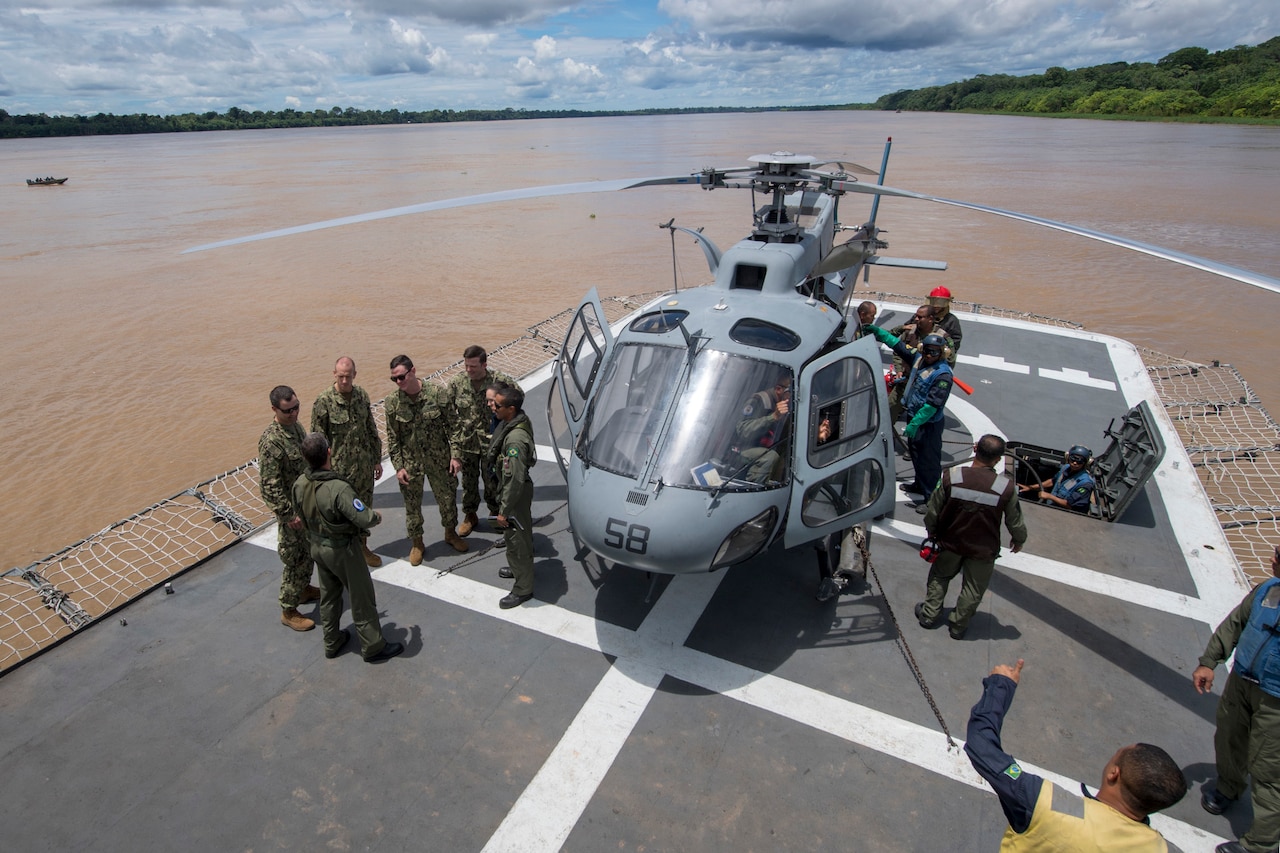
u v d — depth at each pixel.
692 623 5.35
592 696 4.70
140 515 6.72
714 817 3.90
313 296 23.19
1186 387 12.43
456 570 6.03
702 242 6.79
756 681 4.80
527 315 20.48
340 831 3.85
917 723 4.47
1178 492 7.05
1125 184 44.72
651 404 5.11
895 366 8.47
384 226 36.69
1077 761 4.19
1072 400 9.19
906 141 102.56
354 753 4.31
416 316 20.62
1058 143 88.56
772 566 6.03
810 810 3.93
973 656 5.00
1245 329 18.00
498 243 31.62
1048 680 4.79
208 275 26.53
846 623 5.35
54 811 3.97
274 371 16.70
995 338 11.50
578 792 4.05
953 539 4.78
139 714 4.61
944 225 32.72
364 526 4.44
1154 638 5.17
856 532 5.50
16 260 29.72
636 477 4.80
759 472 4.83
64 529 10.84
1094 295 21.27
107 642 5.26
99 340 19.11
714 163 71.62
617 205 43.41
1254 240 27.98
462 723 4.51
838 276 8.26
